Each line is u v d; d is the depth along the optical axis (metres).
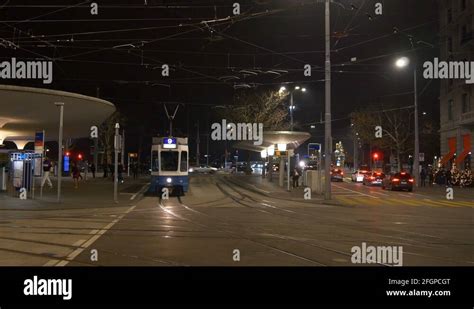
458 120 53.62
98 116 29.55
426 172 58.00
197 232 15.14
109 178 52.84
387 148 75.00
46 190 35.09
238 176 60.59
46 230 15.38
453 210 25.20
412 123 70.50
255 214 21.66
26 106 25.27
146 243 12.84
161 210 23.19
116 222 17.81
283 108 60.31
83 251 11.57
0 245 12.39
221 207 25.38
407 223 18.66
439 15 57.41
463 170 51.34
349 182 61.06
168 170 32.75
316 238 14.05
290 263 10.23
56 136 42.91
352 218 20.47
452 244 13.27
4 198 27.83
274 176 59.47
